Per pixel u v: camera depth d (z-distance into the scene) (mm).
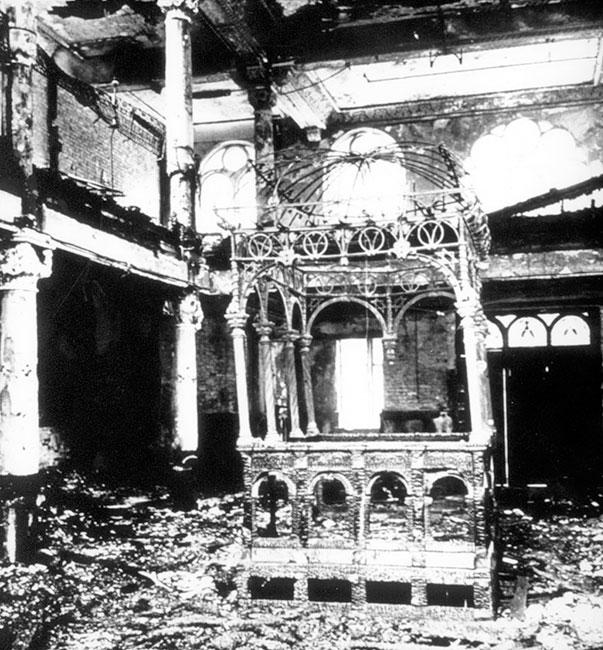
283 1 15398
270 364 8781
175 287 12516
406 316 17406
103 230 10266
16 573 7309
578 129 19859
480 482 6367
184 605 6723
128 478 12469
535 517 11094
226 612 6516
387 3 15414
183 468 12047
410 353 17328
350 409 18141
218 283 13664
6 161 8398
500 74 19031
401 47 15742
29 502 8156
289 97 18344
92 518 9969
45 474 11188
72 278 12703
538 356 16422
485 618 6148
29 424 8359
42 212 8859
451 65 18344
